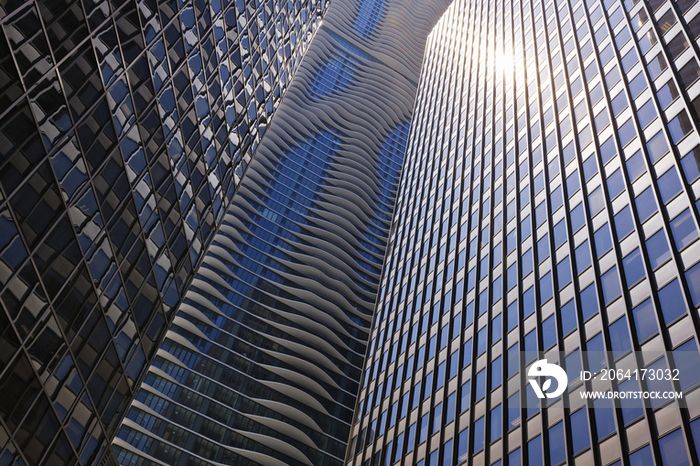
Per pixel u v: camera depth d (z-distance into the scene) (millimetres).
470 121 63125
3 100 17891
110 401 27656
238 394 75625
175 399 71750
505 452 27734
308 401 79562
